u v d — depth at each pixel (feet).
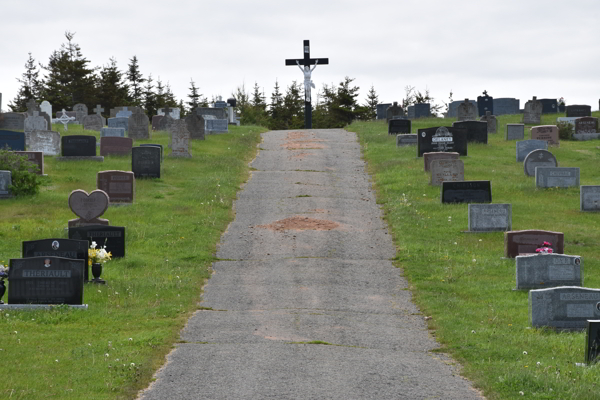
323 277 64.34
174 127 129.80
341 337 45.29
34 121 139.54
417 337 46.19
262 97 343.26
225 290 59.67
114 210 89.45
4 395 32.50
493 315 51.90
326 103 335.47
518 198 100.99
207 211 92.68
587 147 151.02
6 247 71.15
